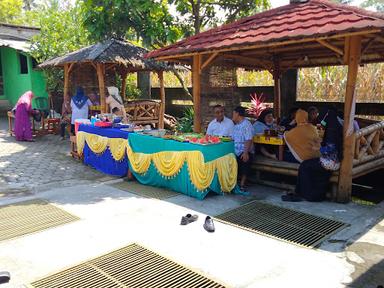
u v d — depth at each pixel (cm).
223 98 780
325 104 927
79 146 830
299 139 579
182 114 1319
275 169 614
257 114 965
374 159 627
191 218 477
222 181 577
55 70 1412
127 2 884
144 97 1377
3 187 639
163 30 974
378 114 847
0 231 448
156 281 340
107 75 1278
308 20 545
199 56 671
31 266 365
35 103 1576
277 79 871
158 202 555
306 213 508
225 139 589
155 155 627
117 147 705
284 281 337
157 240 423
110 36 1022
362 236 434
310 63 856
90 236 433
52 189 628
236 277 345
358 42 504
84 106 1041
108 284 336
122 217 493
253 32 582
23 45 1541
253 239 427
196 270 357
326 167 538
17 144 1052
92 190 620
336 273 351
